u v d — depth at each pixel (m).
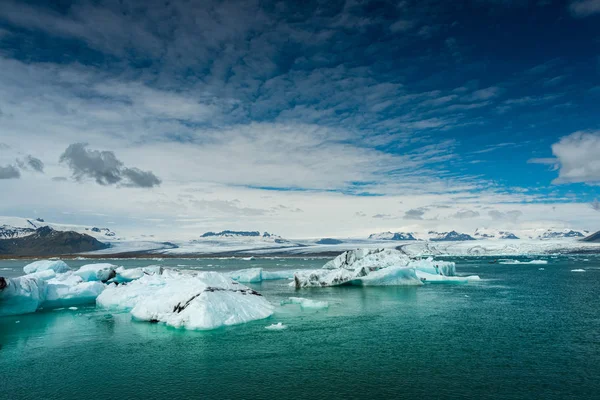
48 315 25.27
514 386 12.41
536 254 164.38
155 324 21.78
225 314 21.25
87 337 19.11
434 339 18.08
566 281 44.97
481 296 32.34
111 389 12.60
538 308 26.30
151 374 13.85
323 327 20.59
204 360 15.27
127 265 116.00
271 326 20.22
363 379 13.07
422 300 30.22
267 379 13.18
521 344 17.17
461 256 160.12
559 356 15.38
